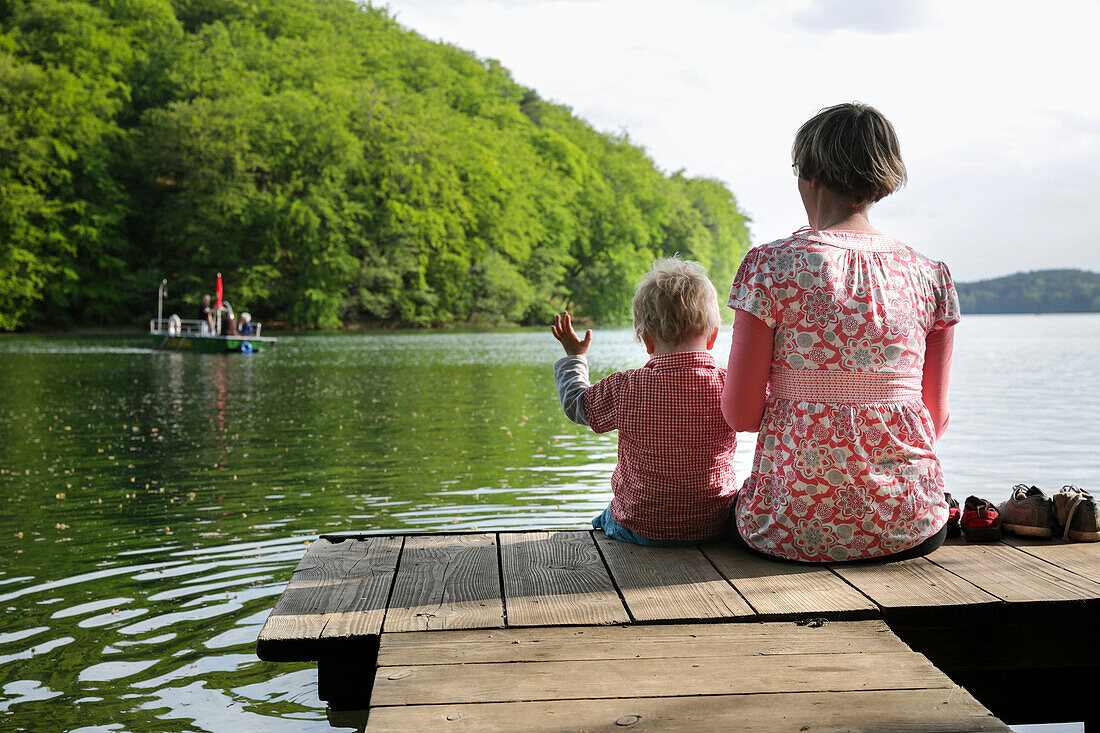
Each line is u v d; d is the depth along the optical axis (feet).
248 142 169.58
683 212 289.94
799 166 9.89
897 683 7.08
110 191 161.89
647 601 8.85
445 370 76.48
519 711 6.66
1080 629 8.96
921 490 9.64
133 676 11.82
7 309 152.97
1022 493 11.07
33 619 14.19
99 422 41.16
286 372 73.61
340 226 178.19
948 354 9.90
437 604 9.00
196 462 29.94
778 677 7.20
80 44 174.91
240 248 171.83
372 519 21.21
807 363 9.38
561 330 11.46
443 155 196.03
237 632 13.53
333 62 213.46
